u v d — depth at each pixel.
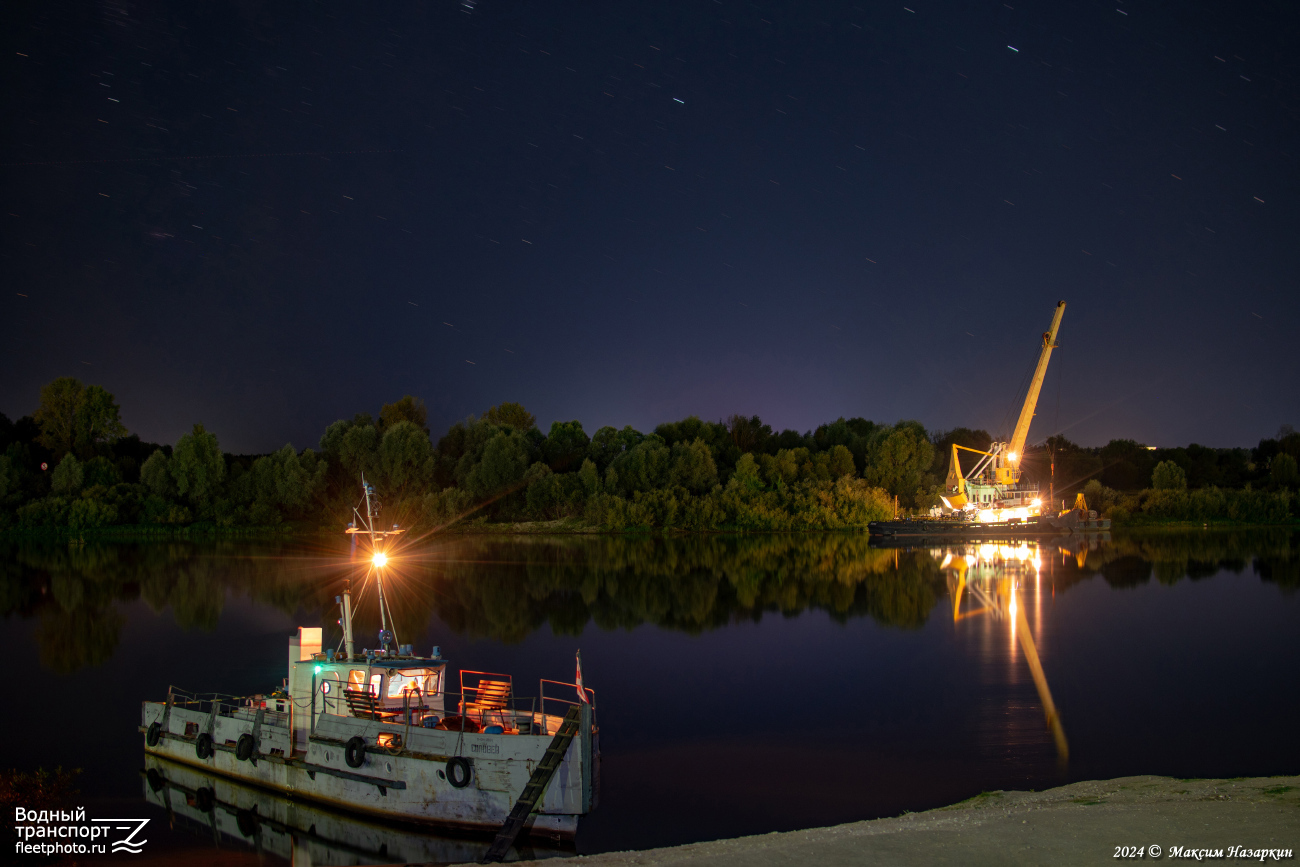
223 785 25.30
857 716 34.09
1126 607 62.28
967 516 128.50
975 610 61.81
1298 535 122.25
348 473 133.12
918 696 37.41
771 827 22.17
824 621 58.28
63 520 120.75
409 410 161.00
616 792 25.14
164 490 129.12
